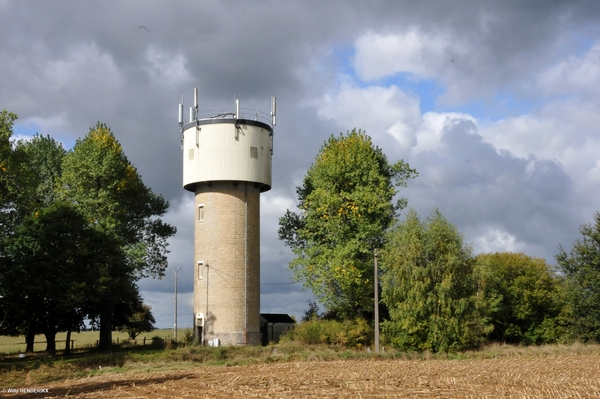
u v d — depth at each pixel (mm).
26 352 64312
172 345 64250
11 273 55688
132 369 40938
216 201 56844
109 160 62312
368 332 55406
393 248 51969
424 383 29547
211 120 56938
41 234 57125
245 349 48969
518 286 65375
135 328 83125
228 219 56469
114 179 63906
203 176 56656
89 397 26938
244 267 56250
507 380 30812
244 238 56594
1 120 45844
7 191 46188
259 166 57625
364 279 55781
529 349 49844
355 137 62406
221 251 56062
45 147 69875
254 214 57812
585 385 28594
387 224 59500
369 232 56000
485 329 50406
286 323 73750
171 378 34219
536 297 64250
